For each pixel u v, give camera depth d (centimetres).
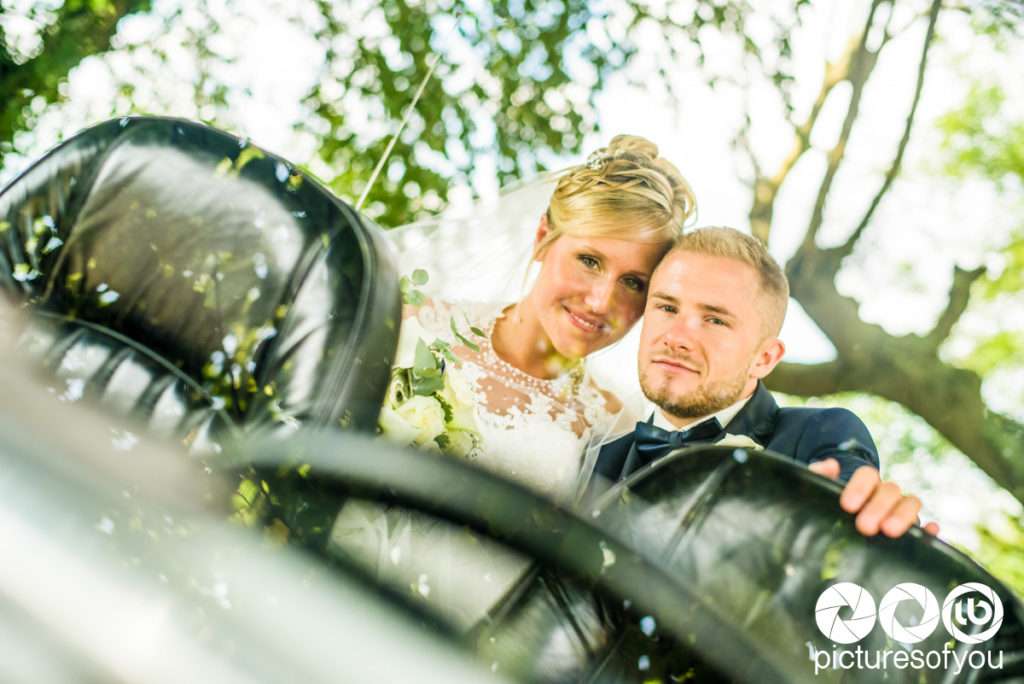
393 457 196
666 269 302
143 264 227
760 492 217
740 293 294
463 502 193
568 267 317
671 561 206
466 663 139
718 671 191
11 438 132
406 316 320
